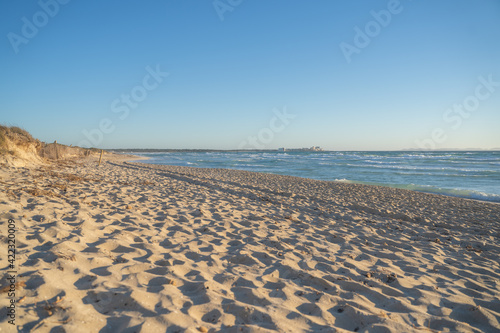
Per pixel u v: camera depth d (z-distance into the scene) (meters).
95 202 6.68
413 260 4.64
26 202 5.61
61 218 4.79
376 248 5.21
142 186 10.84
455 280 3.82
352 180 22.75
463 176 25.66
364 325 2.51
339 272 3.81
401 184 19.55
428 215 9.19
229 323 2.32
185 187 11.81
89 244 3.78
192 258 3.84
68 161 22.66
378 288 3.39
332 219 7.71
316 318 2.54
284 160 58.97
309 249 4.71
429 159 59.50
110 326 2.10
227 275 3.29
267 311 2.56
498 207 11.48
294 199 10.74
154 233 4.80
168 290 2.71
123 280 2.85
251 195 10.66
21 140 15.46
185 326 2.18
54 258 3.03
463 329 2.57
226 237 5.10
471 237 6.64
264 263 3.93
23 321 1.96
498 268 4.51
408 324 2.58
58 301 2.26
